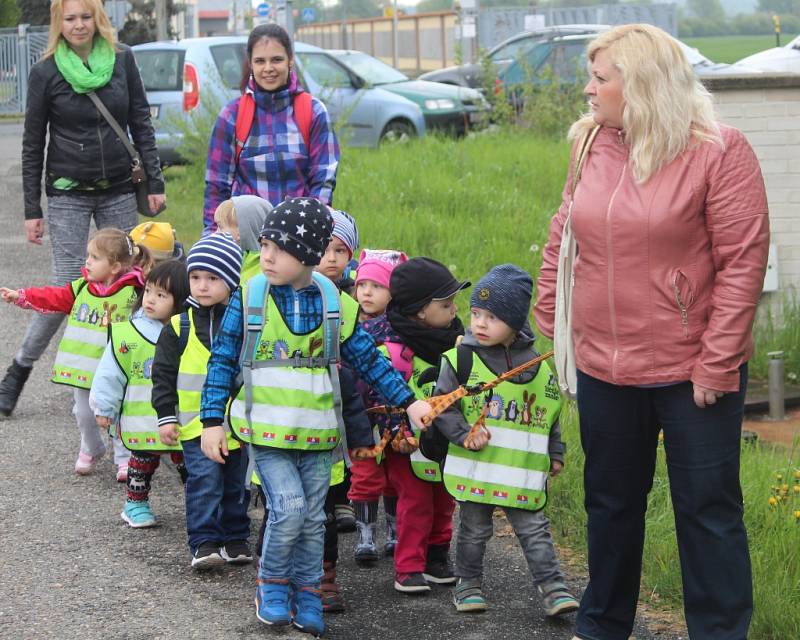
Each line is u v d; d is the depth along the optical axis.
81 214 7.44
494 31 35.44
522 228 11.58
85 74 7.22
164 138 17.70
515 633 4.58
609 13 35.50
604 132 4.06
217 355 4.45
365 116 19.20
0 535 5.47
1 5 40.19
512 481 4.68
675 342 3.92
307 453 4.48
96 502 5.95
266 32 6.48
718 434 3.95
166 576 5.02
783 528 5.17
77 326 6.25
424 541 4.96
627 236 3.90
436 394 4.74
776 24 37.16
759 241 3.84
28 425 7.25
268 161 6.53
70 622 4.53
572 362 4.23
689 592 4.07
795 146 8.66
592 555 4.29
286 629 4.46
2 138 26.50
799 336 8.73
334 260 5.65
